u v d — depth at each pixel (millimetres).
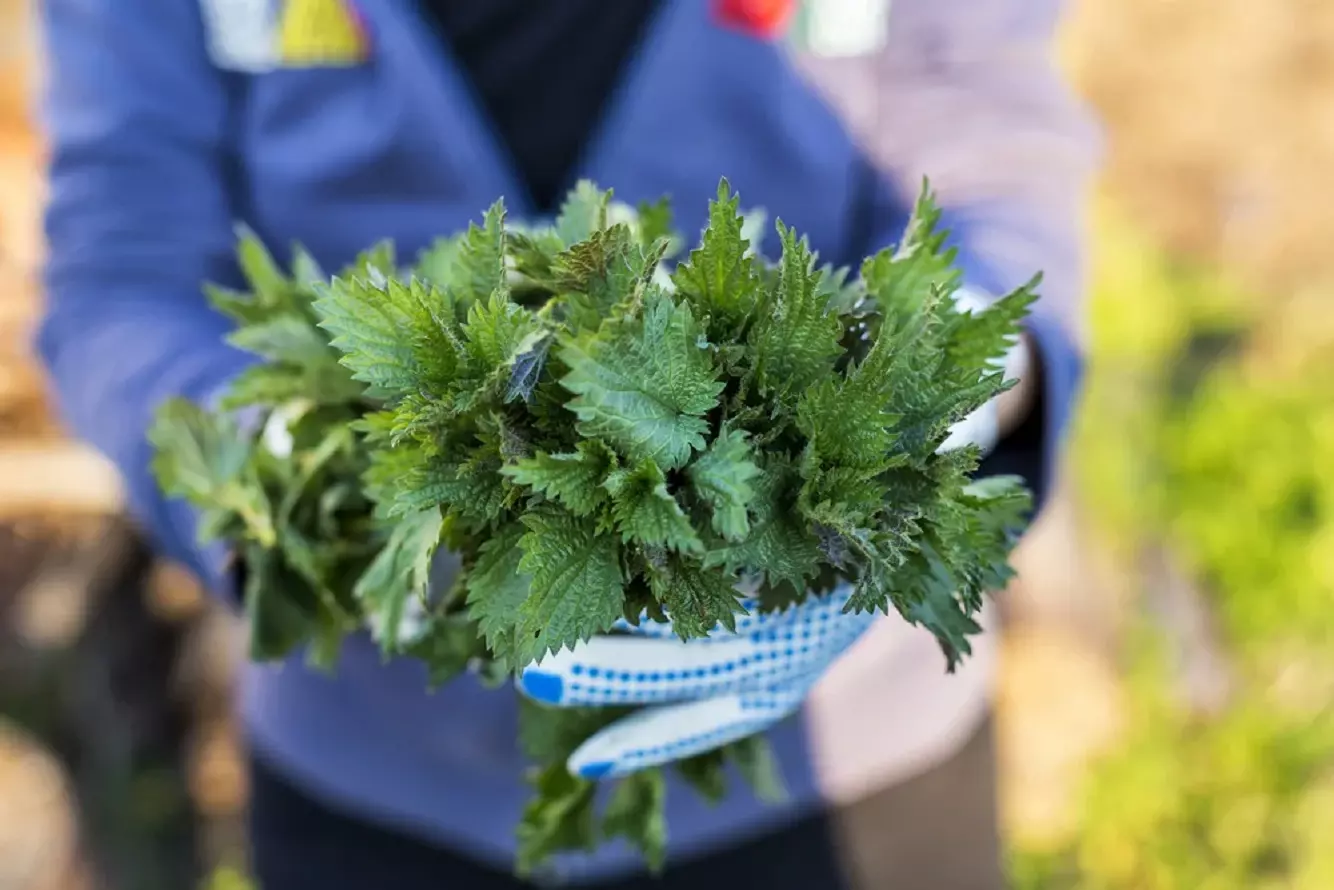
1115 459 2041
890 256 619
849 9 1021
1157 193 2730
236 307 697
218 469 711
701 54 967
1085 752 1861
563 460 554
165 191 977
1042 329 861
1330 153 2609
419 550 589
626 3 978
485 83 985
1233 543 2057
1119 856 1818
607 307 577
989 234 945
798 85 996
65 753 1726
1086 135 1025
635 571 573
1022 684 1877
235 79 1015
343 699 984
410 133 961
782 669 653
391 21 952
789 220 1004
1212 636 2018
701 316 576
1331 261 2557
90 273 957
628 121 979
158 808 1807
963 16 1013
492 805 973
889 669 992
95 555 1688
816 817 1004
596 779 659
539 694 639
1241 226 2648
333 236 991
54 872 1816
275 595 712
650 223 669
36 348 978
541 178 1003
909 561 586
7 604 1663
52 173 991
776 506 576
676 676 643
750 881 1000
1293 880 1805
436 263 665
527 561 555
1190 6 2727
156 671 1789
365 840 1025
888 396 556
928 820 1035
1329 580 2002
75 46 978
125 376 889
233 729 1886
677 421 562
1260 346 2438
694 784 691
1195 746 1922
